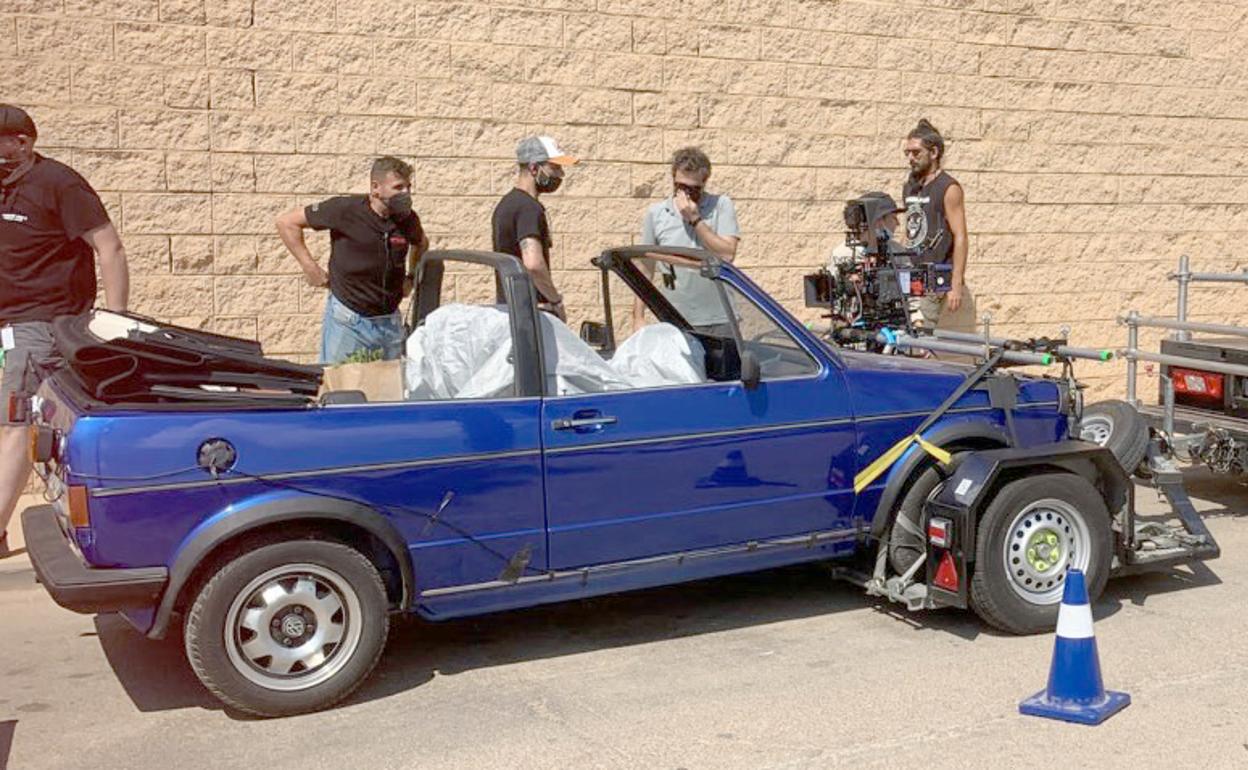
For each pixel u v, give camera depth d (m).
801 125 10.23
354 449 5.02
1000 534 5.68
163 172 8.33
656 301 6.39
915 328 7.66
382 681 5.37
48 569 4.78
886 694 5.10
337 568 4.99
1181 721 4.77
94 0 8.08
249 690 4.88
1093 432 6.86
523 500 5.32
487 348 5.46
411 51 8.92
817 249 10.40
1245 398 7.92
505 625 6.09
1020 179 11.16
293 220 7.46
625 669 5.47
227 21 8.41
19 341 6.68
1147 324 8.27
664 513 5.60
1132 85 11.52
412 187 9.01
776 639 5.83
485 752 4.62
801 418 5.83
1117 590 6.45
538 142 7.43
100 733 4.87
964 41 10.78
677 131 9.81
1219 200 12.08
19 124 6.55
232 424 4.86
